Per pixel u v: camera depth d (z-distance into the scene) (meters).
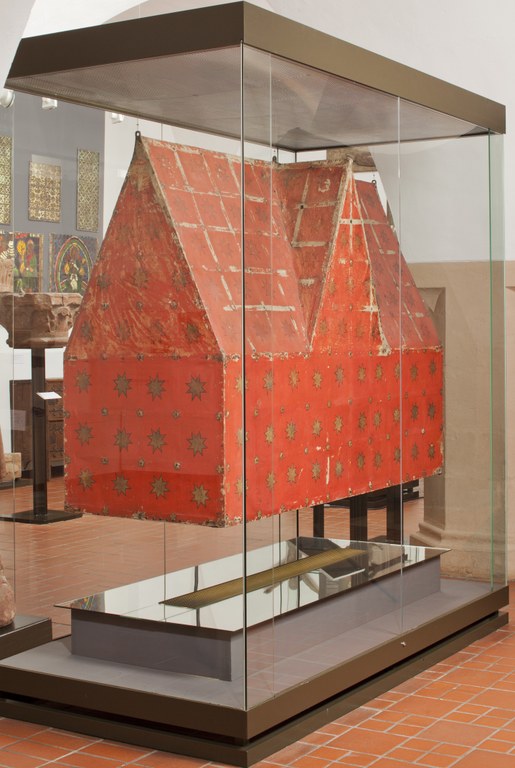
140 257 4.12
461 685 4.81
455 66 7.23
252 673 3.89
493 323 5.74
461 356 5.46
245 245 3.88
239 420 3.91
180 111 3.95
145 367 4.13
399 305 4.97
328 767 3.86
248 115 3.85
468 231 5.49
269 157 4.02
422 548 5.12
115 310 4.19
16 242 4.43
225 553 3.92
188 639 4.02
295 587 4.16
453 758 3.95
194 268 4.00
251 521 3.89
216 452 3.97
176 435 4.06
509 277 6.80
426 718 4.38
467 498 5.51
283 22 3.96
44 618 4.40
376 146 4.70
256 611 3.92
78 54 4.14
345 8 7.52
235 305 3.92
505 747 4.06
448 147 5.25
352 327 4.62
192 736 3.99
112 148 4.14
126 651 4.19
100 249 4.20
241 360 3.90
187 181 4.00
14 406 4.45
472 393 5.55
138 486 4.15
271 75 3.94
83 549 4.30
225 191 3.90
